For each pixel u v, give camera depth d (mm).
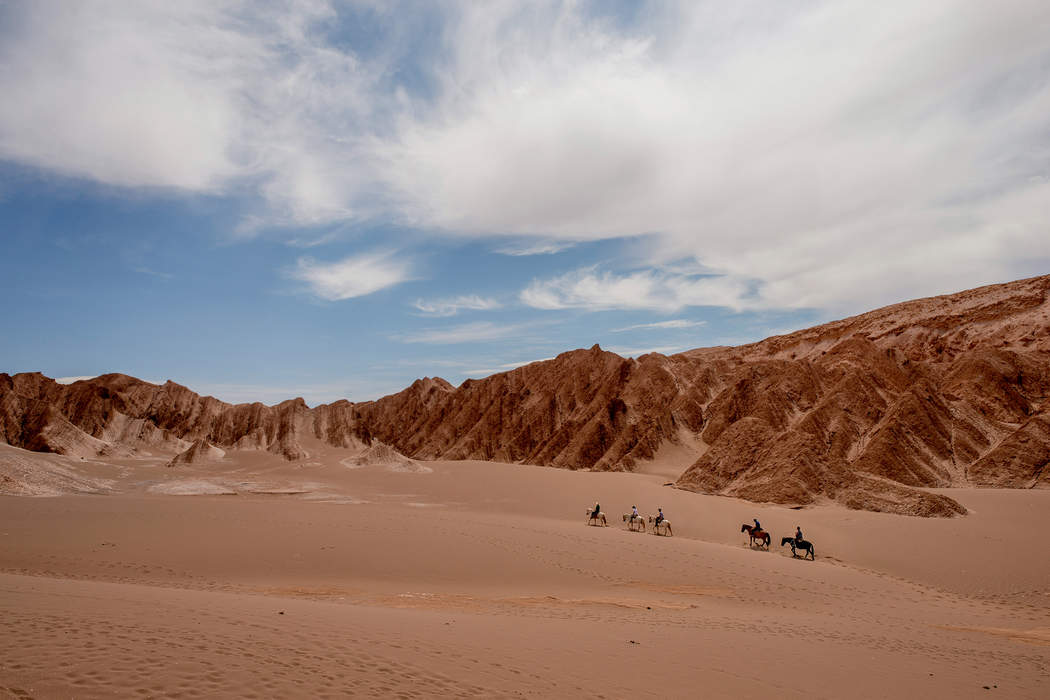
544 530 42719
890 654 18609
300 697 10180
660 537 42594
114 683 9852
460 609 22750
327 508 50688
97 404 130125
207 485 69875
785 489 57500
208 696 9766
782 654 17406
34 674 9836
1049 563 36375
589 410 125312
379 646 13805
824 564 37031
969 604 30188
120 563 30484
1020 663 18734
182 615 14922
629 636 18266
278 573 30141
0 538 35219
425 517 46875
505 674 12922
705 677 14562
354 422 156250
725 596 28828
